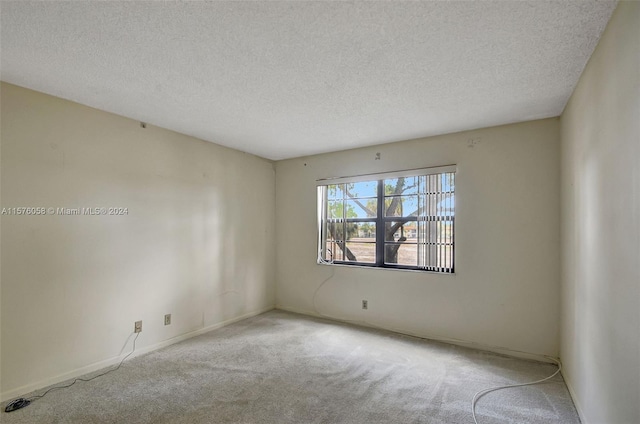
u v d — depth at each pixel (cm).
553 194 300
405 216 384
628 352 139
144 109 285
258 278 460
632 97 134
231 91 246
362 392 244
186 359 302
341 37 174
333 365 291
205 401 230
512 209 318
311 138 375
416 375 272
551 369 284
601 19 158
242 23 162
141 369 281
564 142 275
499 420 209
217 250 397
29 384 240
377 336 366
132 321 307
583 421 205
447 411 219
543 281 303
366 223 415
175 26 165
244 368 284
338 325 406
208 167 388
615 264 153
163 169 338
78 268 270
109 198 292
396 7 149
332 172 440
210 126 332
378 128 336
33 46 184
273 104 272
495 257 325
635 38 130
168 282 340
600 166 175
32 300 243
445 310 351
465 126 328
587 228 202
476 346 332
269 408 222
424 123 319
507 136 322
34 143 246
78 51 190
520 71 213
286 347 333
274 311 471
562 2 146
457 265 345
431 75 219
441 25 163
